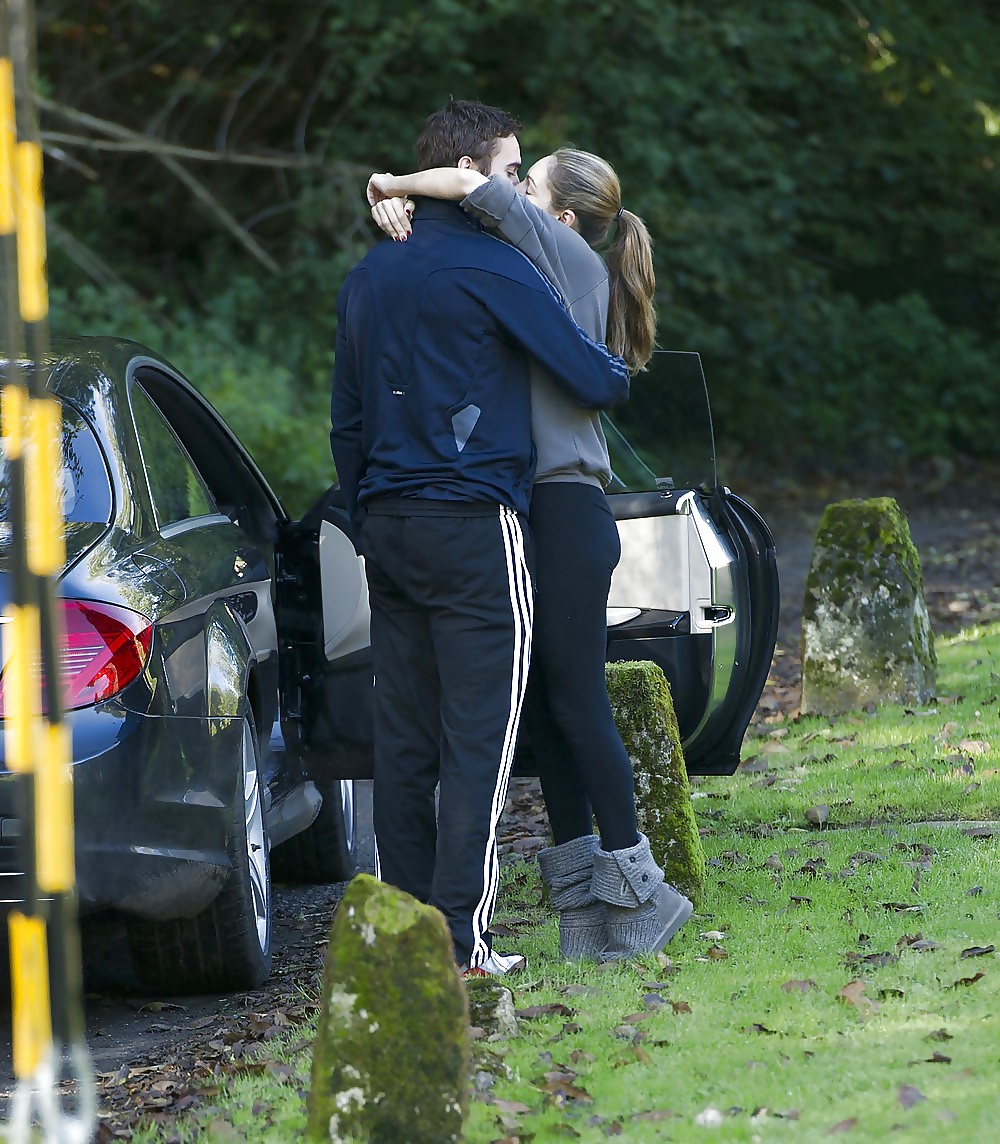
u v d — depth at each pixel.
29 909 9.91
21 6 9.18
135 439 15.95
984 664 29.72
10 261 9.47
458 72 67.25
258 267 67.12
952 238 86.88
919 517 65.19
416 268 13.30
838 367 82.75
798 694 29.72
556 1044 12.20
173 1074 12.97
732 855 18.34
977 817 19.25
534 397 13.76
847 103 81.38
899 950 13.96
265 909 16.05
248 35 66.31
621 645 17.30
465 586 13.09
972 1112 10.24
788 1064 11.46
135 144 54.09
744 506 18.31
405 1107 10.12
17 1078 13.61
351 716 17.28
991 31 85.69
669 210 70.62
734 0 71.56
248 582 16.91
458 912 13.23
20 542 9.73
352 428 13.94
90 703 13.58
